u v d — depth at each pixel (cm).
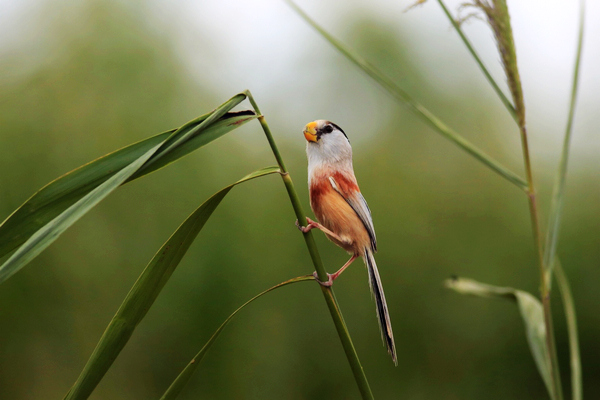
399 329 1446
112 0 1313
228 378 1255
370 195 1561
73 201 268
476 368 1454
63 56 1269
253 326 1289
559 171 400
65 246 1197
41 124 1208
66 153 1212
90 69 1271
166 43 1376
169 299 1218
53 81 1248
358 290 1422
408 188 1578
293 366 1330
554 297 1473
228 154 1402
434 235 1524
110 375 1228
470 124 1667
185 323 1229
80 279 1198
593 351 1452
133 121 1266
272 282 1328
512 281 1496
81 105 1252
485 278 1483
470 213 1560
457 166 1631
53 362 1194
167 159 285
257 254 1333
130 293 290
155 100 1305
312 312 1378
